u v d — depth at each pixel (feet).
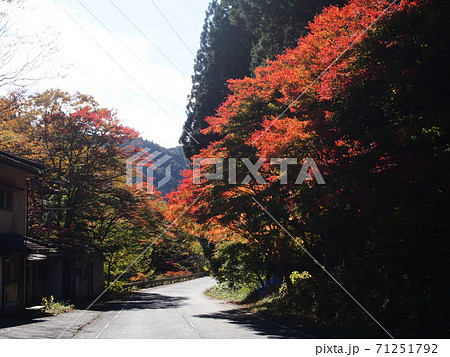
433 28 38.45
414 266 38.47
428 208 35.83
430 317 36.88
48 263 94.48
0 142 89.30
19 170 76.28
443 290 36.60
